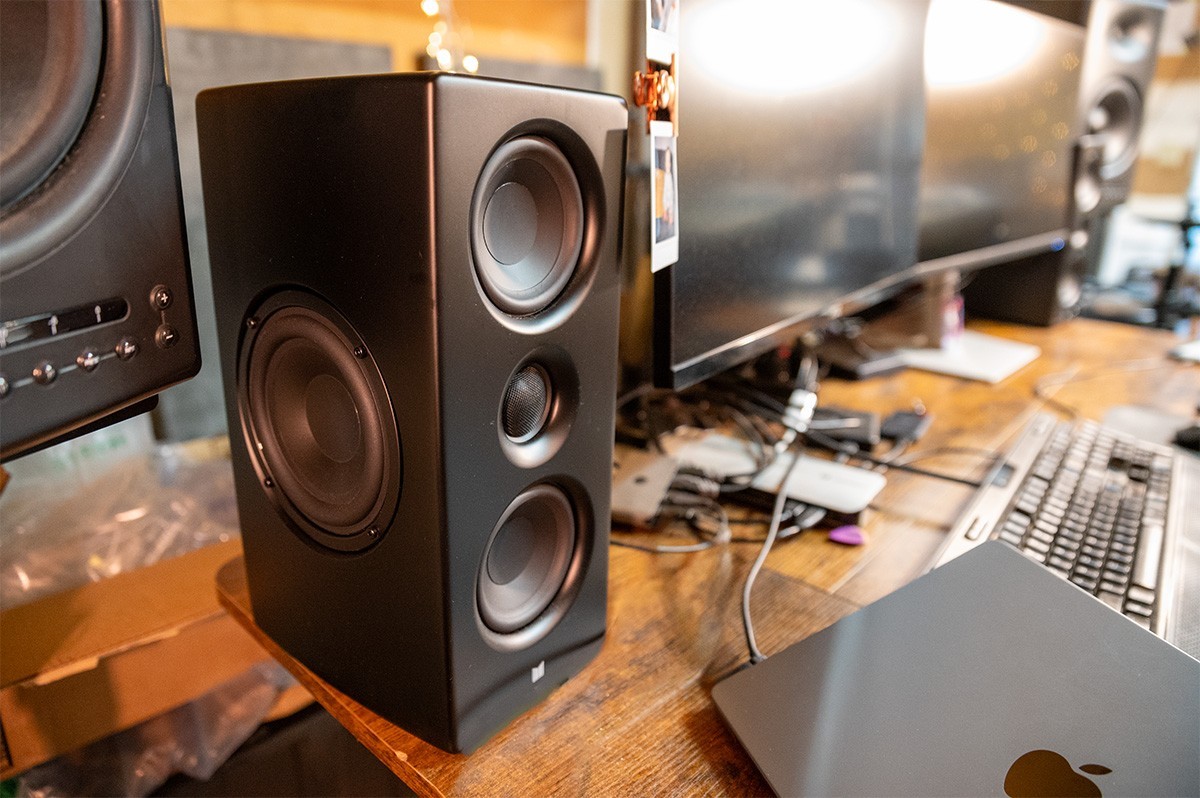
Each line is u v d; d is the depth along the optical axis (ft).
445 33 4.47
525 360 1.55
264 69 3.39
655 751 1.67
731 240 2.49
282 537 1.85
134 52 1.37
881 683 1.70
